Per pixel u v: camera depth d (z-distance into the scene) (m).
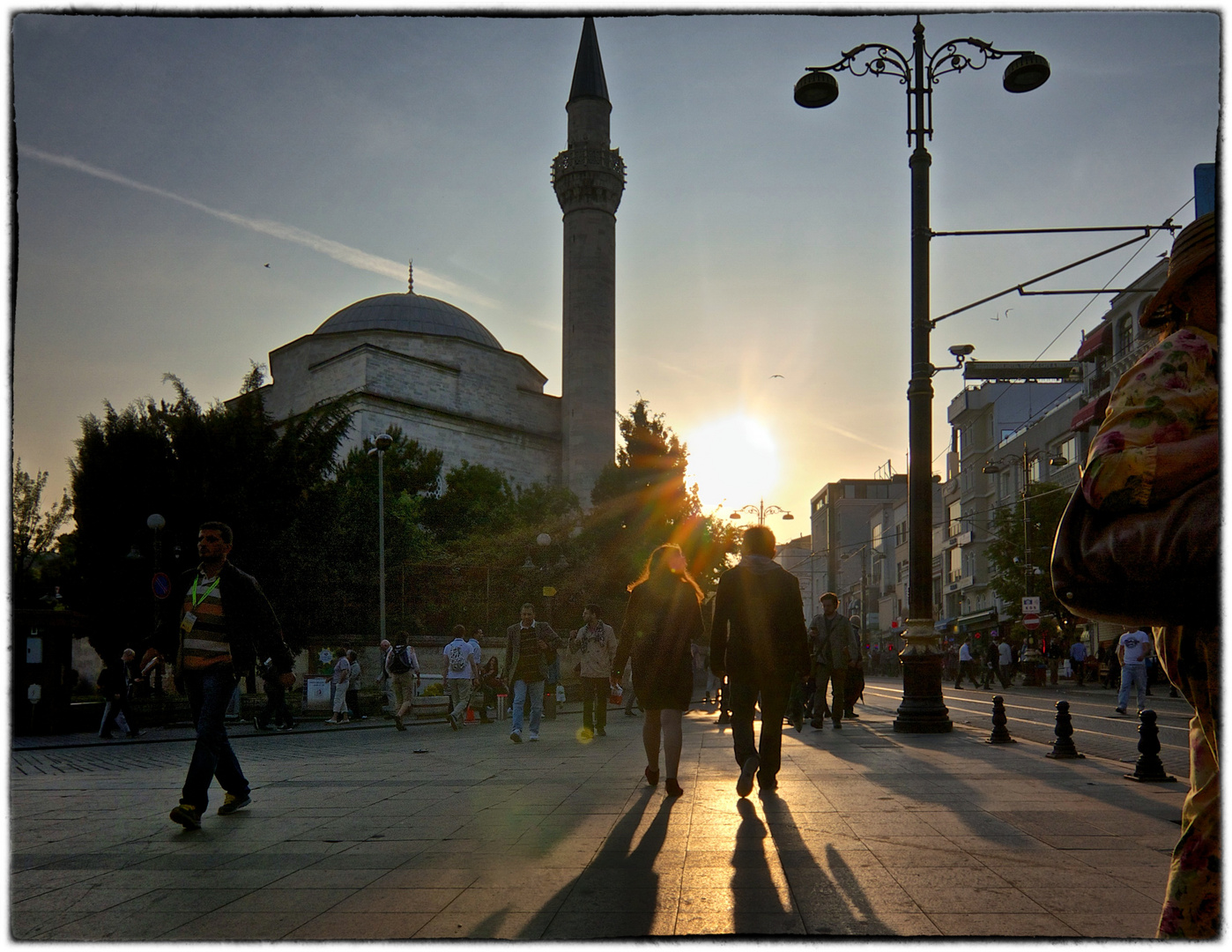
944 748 10.61
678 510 43.03
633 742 12.94
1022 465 47.84
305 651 33.06
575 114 71.81
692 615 7.45
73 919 4.02
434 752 12.43
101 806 7.63
